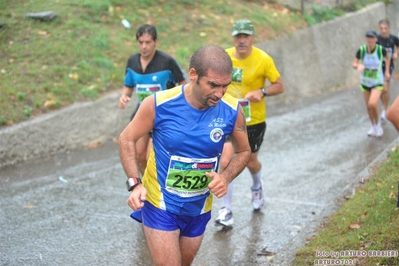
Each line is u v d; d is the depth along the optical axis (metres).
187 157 6.09
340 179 12.75
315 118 19.27
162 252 6.22
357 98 23.25
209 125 6.02
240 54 9.84
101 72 17.11
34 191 11.85
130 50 18.70
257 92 9.77
